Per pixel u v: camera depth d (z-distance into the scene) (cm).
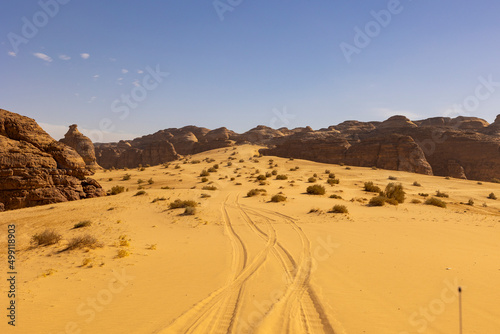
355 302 775
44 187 3562
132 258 1309
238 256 1316
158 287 945
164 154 15438
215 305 794
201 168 8775
